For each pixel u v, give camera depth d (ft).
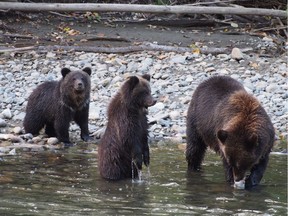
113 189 35.65
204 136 38.96
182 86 61.05
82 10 75.05
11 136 48.52
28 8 75.31
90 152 45.55
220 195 34.76
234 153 34.88
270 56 70.49
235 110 35.76
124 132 37.96
